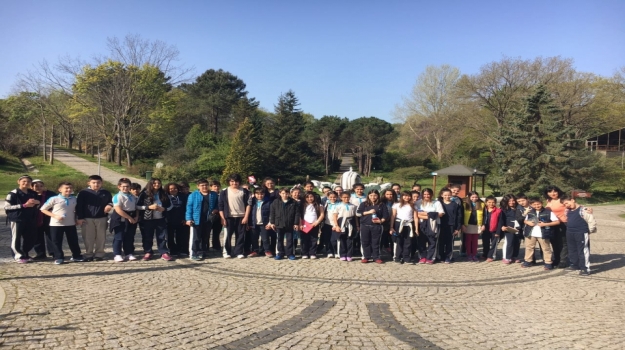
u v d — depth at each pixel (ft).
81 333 16.96
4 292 21.95
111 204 31.83
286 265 31.58
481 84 145.79
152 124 161.17
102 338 16.53
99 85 152.46
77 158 180.55
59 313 19.16
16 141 166.81
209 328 18.12
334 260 34.09
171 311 20.15
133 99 157.99
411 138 194.80
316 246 34.81
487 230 36.17
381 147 195.31
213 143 160.35
